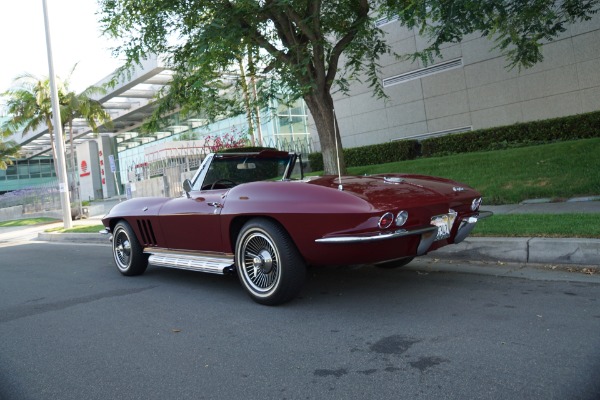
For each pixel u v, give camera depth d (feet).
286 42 34.09
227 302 15.19
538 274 15.24
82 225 54.60
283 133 85.81
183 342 11.73
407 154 53.26
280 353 10.46
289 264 13.23
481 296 13.41
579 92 43.65
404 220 12.06
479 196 14.70
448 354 9.56
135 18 32.65
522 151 37.47
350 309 13.20
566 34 43.83
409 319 11.94
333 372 9.23
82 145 136.15
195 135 98.22
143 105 100.78
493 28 29.58
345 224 11.92
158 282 19.31
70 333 13.32
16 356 11.74
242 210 13.91
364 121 60.08
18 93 91.30
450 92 52.16
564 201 27.02
